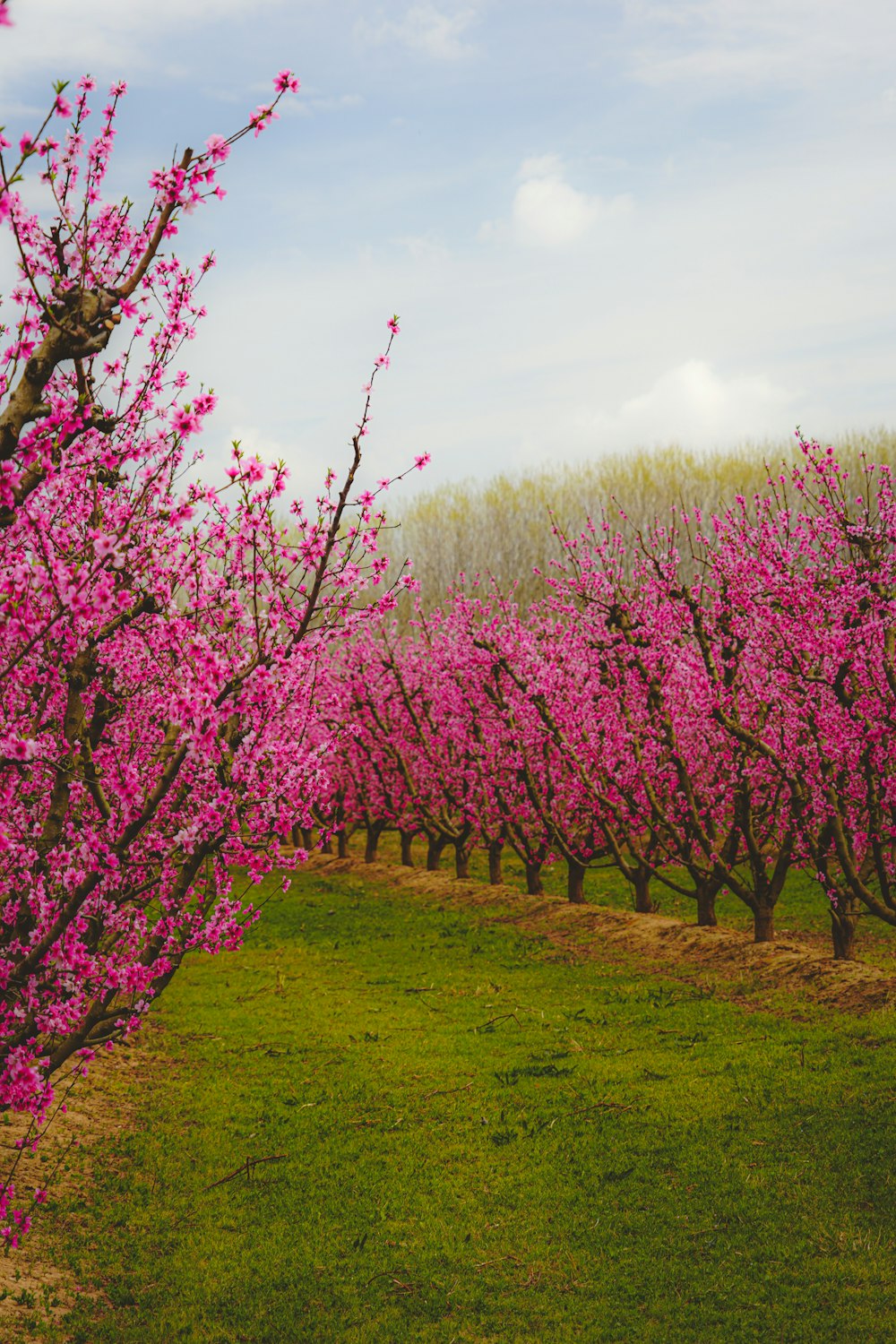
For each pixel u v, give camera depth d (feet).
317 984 50.85
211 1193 26.99
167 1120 32.32
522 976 49.42
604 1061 35.01
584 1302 20.76
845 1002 38.34
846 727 38.88
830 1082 30.14
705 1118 28.76
